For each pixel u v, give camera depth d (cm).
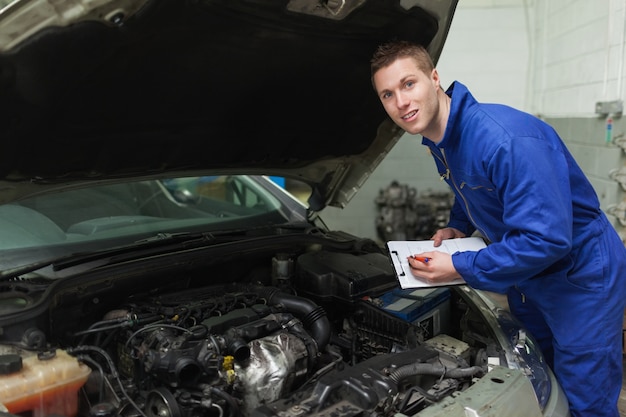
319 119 232
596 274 200
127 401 159
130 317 178
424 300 224
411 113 180
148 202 253
